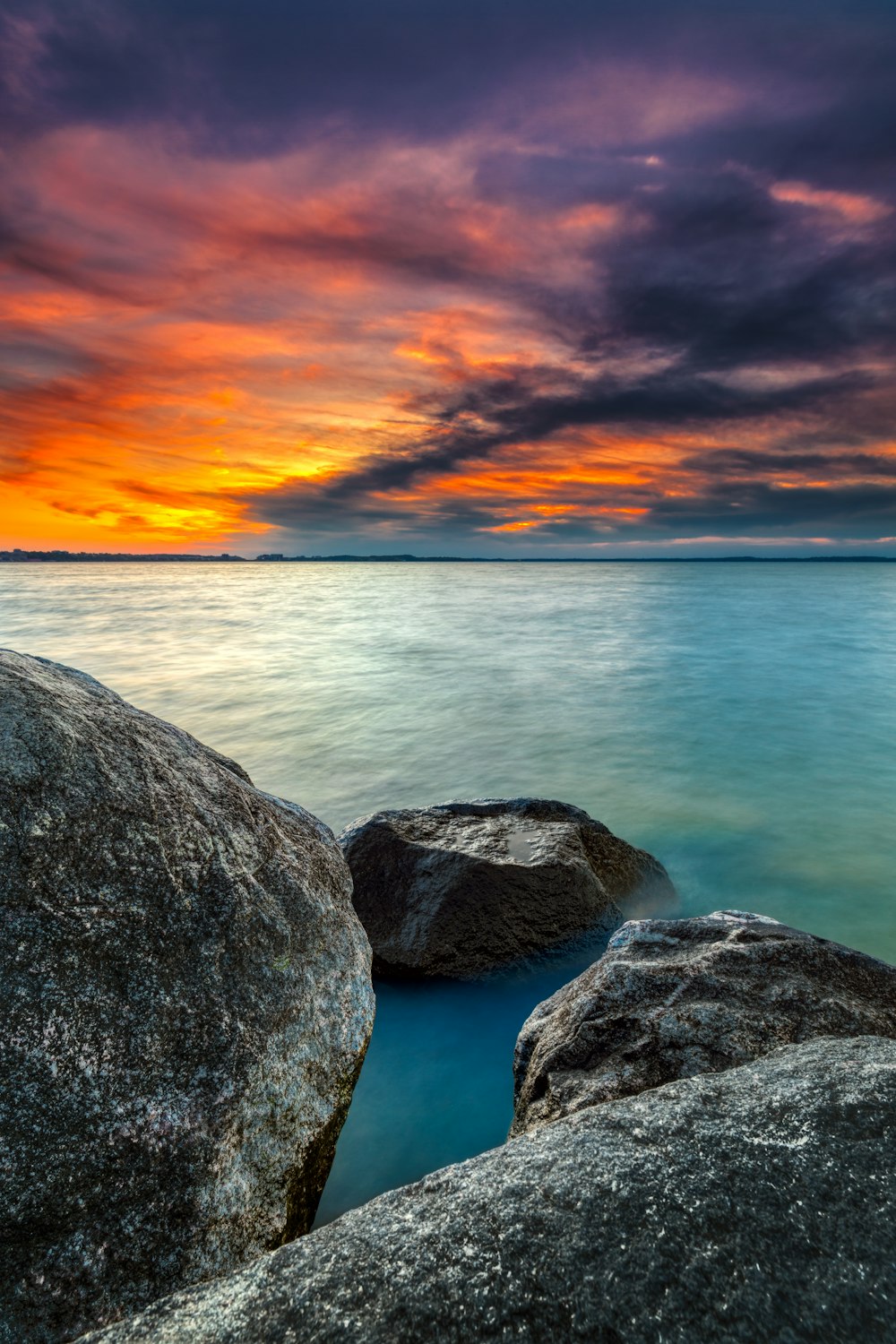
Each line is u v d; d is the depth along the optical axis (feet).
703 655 84.17
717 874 29.50
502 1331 4.58
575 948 19.61
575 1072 10.36
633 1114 6.46
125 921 8.01
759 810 36.78
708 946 12.75
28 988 7.13
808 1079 6.84
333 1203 12.87
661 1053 10.06
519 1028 17.94
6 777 7.89
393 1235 5.34
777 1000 10.82
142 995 7.80
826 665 77.15
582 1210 5.41
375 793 39.50
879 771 42.78
